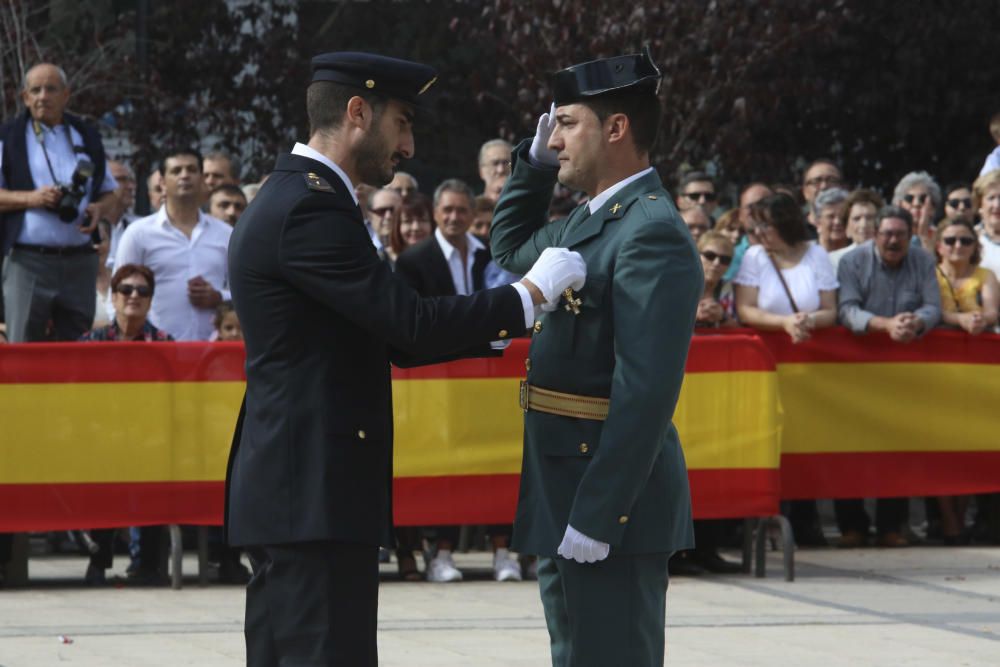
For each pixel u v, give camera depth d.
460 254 18.16
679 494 8.77
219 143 29.84
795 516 19.75
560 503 8.59
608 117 8.53
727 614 14.60
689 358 16.78
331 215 8.19
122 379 15.93
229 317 17.47
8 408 15.78
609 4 25.28
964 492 18.73
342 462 8.26
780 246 18.78
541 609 14.90
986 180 20.36
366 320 8.09
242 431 8.59
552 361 8.63
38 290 18.08
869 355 18.55
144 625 13.97
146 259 18.91
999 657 12.65
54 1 29.28
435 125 30.45
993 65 28.98
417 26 30.53
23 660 12.36
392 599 15.49
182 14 29.62
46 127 18.48
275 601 8.44
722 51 25.41
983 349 18.77
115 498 15.91
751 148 27.11
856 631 13.73
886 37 28.75
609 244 8.45
